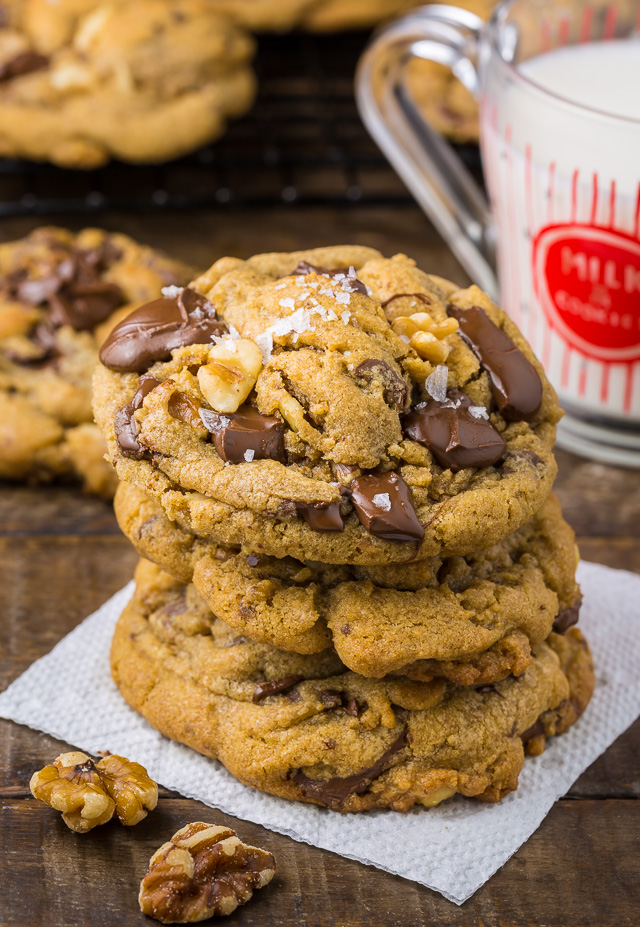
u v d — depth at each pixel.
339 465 0.48
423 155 0.67
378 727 0.50
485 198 0.69
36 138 0.68
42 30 0.70
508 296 0.63
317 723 0.50
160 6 0.71
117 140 0.69
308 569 0.50
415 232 0.73
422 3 0.75
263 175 0.76
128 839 0.50
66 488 0.62
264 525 0.48
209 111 0.70
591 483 0.63
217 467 0.48
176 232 0.72
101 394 0.50
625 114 0.59
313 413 0.48
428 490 0.49
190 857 0.49
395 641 0.49
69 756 0.51
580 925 0.49
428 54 0.65
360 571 0.50
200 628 0.53
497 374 0.50
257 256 0.52
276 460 0.48
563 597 0.52
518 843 0.50
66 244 0.66
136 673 0.53
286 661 0.51
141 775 0.51
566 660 0.53
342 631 0.49
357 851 0.50
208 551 0.50
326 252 0.52
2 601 0.57
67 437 0.61
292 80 0.79
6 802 0.51
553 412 0.51
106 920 0.49
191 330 0.50
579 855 0.50
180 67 0.70
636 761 0.53
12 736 0.53
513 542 0.52
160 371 0.49
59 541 0.60
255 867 0.49
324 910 0.49
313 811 0.51
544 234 0.60
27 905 0.49
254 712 0.51
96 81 0.69
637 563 0.60
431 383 0.50
